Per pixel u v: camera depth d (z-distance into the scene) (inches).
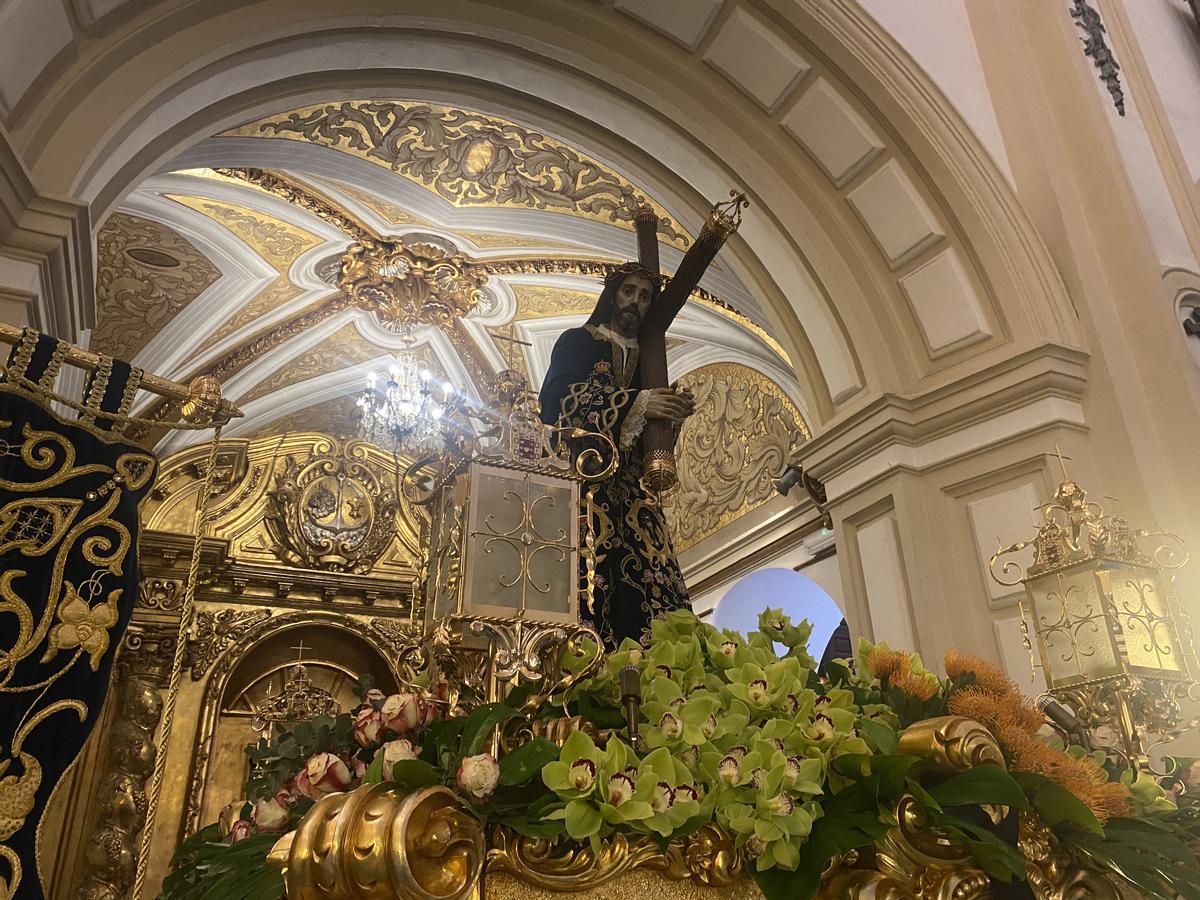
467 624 54.8
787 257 182.7
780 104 177.5
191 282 292.5
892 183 171.9
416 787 43.7
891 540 160.6
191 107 135.9
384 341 336.8
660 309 99.0
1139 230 168.7
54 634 74.6
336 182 254.8
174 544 282.0
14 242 106.0
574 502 63.4
